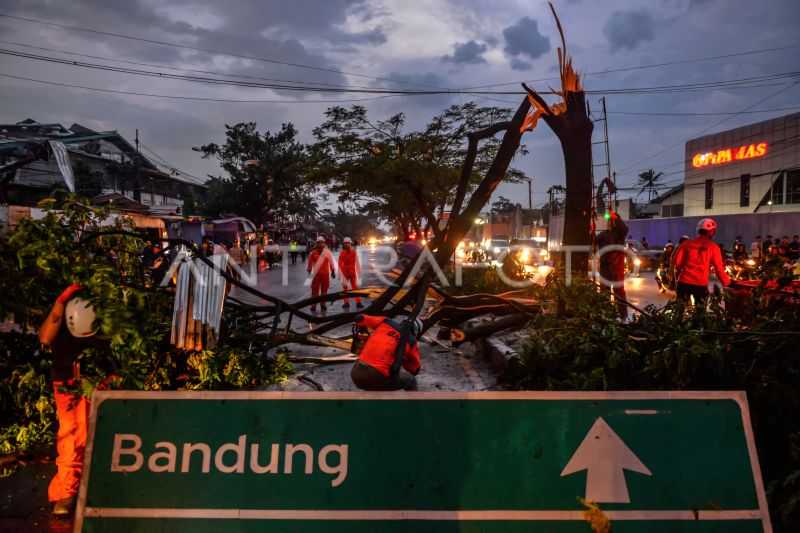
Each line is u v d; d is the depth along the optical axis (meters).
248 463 2.52
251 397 2.59
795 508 3.10
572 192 7.44
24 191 20.00
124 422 2.57
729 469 2.48
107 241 5.40
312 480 2.51
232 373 5.30
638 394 2.56
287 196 47.78
